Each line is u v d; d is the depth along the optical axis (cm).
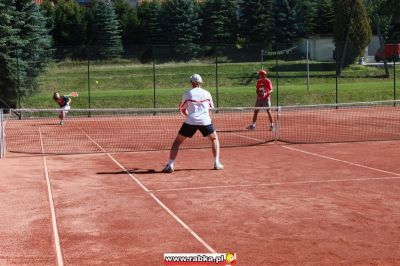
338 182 956
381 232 656
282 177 1010
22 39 3189
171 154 1084
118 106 3309
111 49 5166
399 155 1263
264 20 5922
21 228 691
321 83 4150
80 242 630
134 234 659
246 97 3472
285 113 2800
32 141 1714
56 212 771
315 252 587
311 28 6106
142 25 5844
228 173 1062
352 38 4606
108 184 968
